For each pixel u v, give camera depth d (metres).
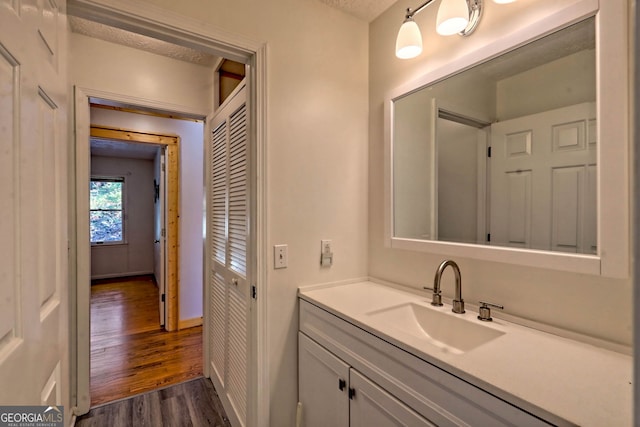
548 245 1.02
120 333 3.08
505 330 1.04
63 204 0.90
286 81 1.46
